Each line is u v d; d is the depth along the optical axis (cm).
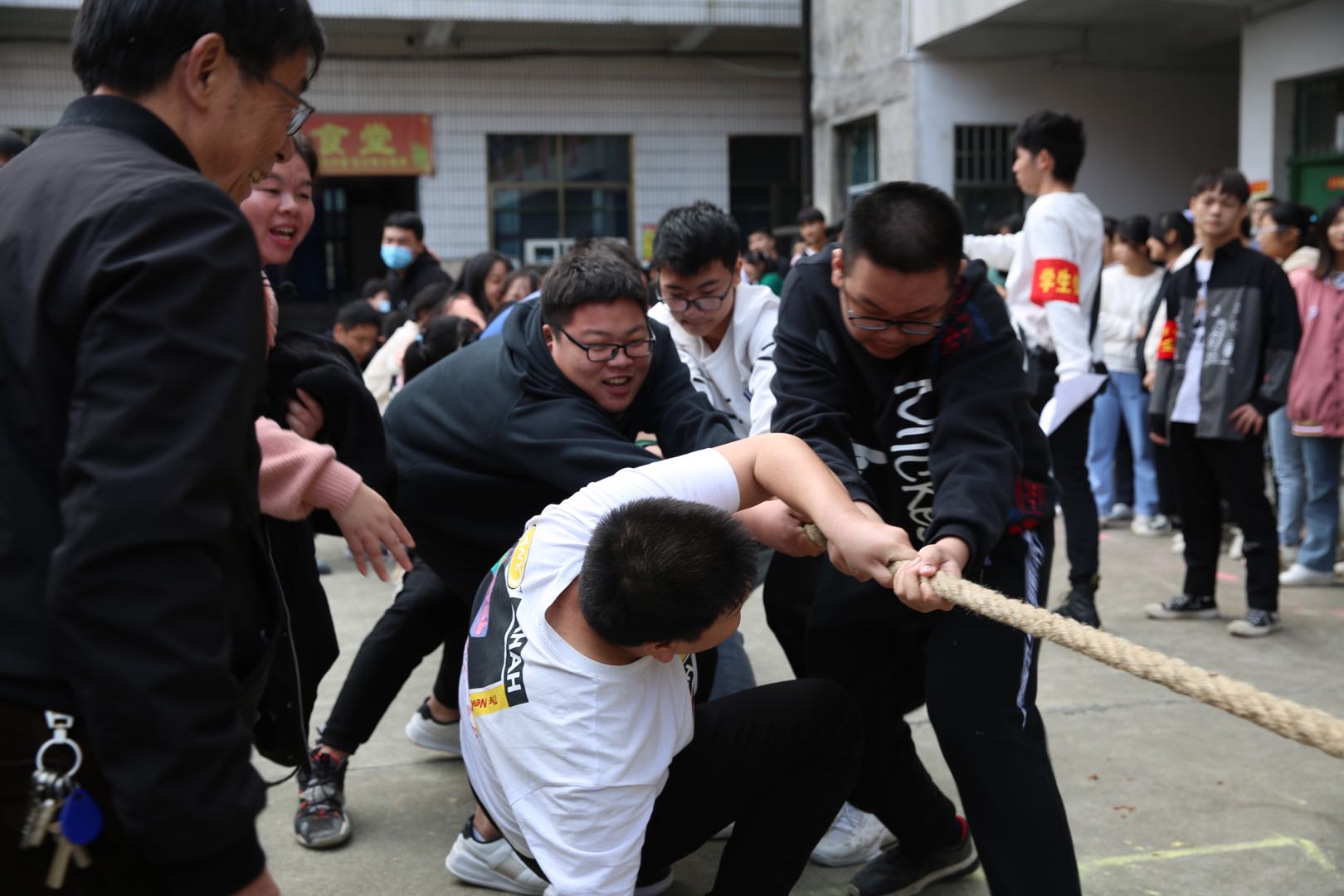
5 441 116
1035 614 149
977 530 184
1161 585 497
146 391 109
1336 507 484
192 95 131
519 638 175
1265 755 316
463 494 237
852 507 178
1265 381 416
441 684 308
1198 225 436
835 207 1110
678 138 1287
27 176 124
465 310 471
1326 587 487
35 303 114
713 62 1279
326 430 203
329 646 196
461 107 1243
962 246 195
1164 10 839
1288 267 516
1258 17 768
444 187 1252
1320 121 741
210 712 111
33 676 115
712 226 280
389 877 260
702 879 256
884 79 995
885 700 230
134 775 108
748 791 193
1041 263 394
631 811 171
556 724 169
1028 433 217
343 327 570
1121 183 968
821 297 216
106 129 128
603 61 1262
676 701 178
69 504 108
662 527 161
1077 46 939
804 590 251
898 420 214
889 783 233
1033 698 203
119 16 129
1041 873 185
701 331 291
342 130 1222
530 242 1279
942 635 206
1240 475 420
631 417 238
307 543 191
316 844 271
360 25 1172
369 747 336
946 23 898
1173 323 455
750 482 188
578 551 175
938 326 202
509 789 175
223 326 114
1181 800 289
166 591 108
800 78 1290
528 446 219
